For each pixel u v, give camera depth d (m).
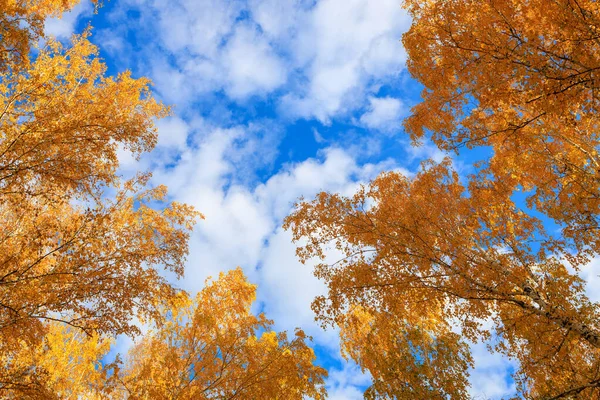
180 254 6.76
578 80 4.27
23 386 4.71
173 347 8.11
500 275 5.80
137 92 8.13
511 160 6.86
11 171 4.48
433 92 6.43
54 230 5.17
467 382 7.80
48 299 4.84
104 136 5.22
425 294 6.24
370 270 6.53
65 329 7.57
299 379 7.93
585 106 4.50
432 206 7.12
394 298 6.46
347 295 6.76
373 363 9.50
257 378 7.71
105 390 6.89
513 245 6.43
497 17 4.95
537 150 6.69
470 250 6.46
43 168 4.69
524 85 4.59
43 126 4.95
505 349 6.19
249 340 8.48
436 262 6.23
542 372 5.91
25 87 5.24
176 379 7.48
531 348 5.75
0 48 4.82
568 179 6.19
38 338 4.94
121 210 7.02
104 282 5.31
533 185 7.07
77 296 5.04
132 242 6.33
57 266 5.10
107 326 5.25
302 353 8.29
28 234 5.17
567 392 4.89
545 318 5.50
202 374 7.64
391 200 7.69
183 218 7.75
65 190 5.37
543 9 4.30
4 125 4.75
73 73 7.32
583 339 5.57
